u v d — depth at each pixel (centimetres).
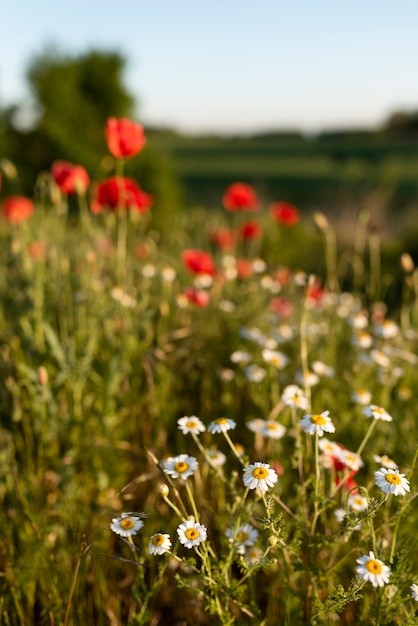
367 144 4131
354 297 384
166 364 260
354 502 161
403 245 741
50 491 209
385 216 1009
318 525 184
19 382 215
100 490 209
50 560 169
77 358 234
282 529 138
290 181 2345
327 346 293
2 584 174
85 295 256
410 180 2083
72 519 184
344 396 243
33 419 219
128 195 280
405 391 253
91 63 859
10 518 192
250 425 191
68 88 833
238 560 150
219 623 154
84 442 218
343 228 887
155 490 210
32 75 833
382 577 124
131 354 249
